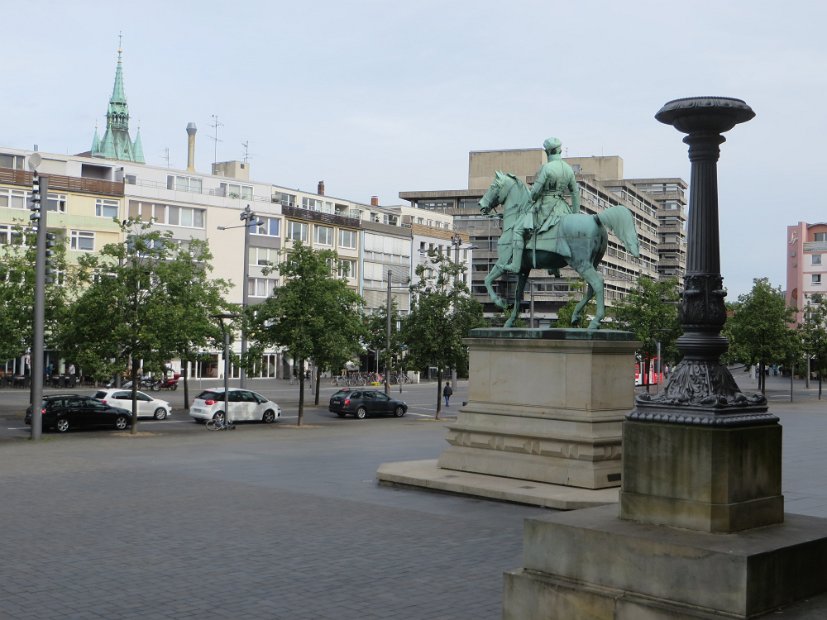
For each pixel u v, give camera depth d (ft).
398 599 29.37
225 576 32.42
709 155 24.07
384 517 44.70
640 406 23.67
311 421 129.08
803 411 151.64
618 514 23.97
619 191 364.17
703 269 24.06
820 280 397.39
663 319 193.77
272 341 122.52
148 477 60.29
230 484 56.80
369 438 96.37
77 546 37.50
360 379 247.29
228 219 248.11
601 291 53.72
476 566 34.06
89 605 28.55
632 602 20.79
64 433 103.40
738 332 196.95
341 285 124.06
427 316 134.72
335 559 35.22
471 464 55.72
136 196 228.63
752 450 22.38
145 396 126.00
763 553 19.71
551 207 55.98
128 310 103.55
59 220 213.05
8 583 31.27
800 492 53.88
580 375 51.34
